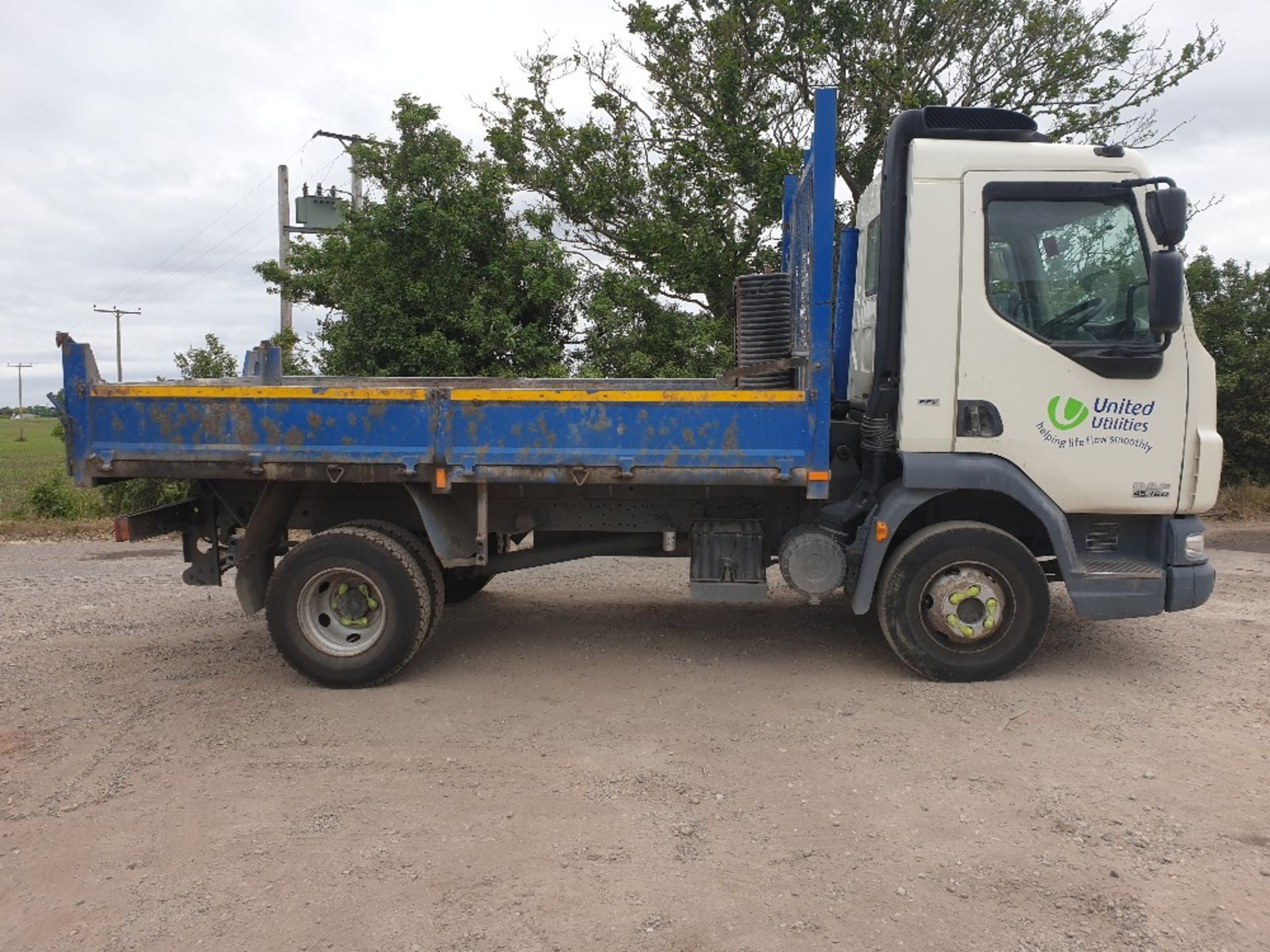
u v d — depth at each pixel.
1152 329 4.79
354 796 3.93
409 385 7.10
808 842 3.49
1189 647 5.99
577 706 4.98
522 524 5.82
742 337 5.99
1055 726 4.61
